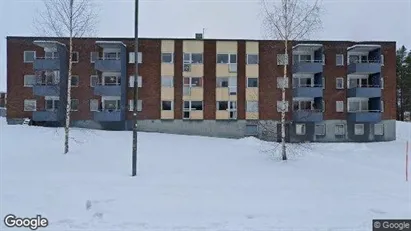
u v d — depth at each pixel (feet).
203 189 34.83
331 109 120.47
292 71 117.91
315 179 41.78
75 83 115.44
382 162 66.44
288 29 62.39
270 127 116.88
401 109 202.59
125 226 24.12
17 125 100.22
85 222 24.88
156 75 115.85
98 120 110.63
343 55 121.80
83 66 115.65
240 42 117.60
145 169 47.14
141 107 115.34
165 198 31.24
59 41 113.80
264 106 117.19
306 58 123.75
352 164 56.59
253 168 50.11
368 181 41.14
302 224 24.89
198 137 102.42
